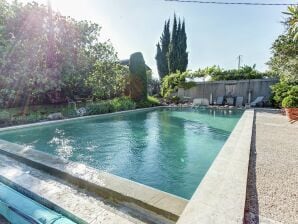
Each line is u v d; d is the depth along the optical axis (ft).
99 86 45.34
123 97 50.60
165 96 63.46
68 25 36.52
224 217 5.80
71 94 41.88
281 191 7.92
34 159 11.39
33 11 31.96
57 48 35.17
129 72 51.65
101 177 9.00
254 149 13.61
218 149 17.61
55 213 6.70
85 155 16.21
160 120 34.17
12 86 30.48
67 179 9.41
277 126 21.93
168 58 88.28
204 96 58.95
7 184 9.39
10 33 30.63
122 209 7.43
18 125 25.29
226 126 28.43
